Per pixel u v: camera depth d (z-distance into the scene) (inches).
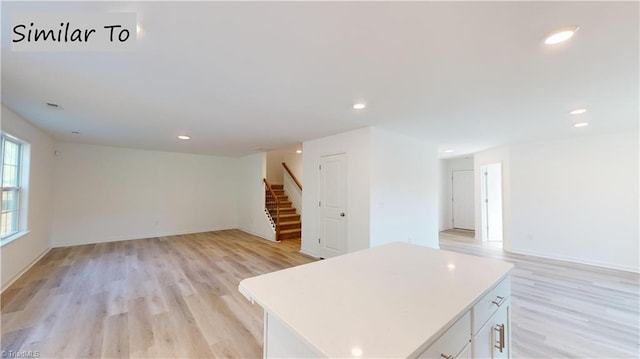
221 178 309.7
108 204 238.8
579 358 78.2
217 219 305.9
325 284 51.0
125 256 189.8
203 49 70.1
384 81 90.6
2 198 134.7
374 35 63.4
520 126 153.8
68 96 105.9
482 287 49.5
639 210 161.3
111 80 90.1
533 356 79.1
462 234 293.6
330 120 143.7
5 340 85.0
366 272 58.1
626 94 100.9
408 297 44.9
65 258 182.2
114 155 242.2
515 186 211.5
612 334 90.7
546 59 74.5
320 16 56.1
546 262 180.5
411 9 53.6
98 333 89.7
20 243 146.1
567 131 166.1
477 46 68.1
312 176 201.5
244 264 172.7
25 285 132.3
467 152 259.1
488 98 107.0
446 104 114.8
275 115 133.4
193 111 127.1
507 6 52.5
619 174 167.8
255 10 54.0
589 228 177.5
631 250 162.9
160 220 267.1
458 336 40.7
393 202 174.7
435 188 213.8
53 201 210.7
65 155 217.9
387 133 170.6
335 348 30.6
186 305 111.6
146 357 77.9
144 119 142.0
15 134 132.3
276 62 77.3
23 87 96.5
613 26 58.7
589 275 152.9
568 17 55.8
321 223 192.5
